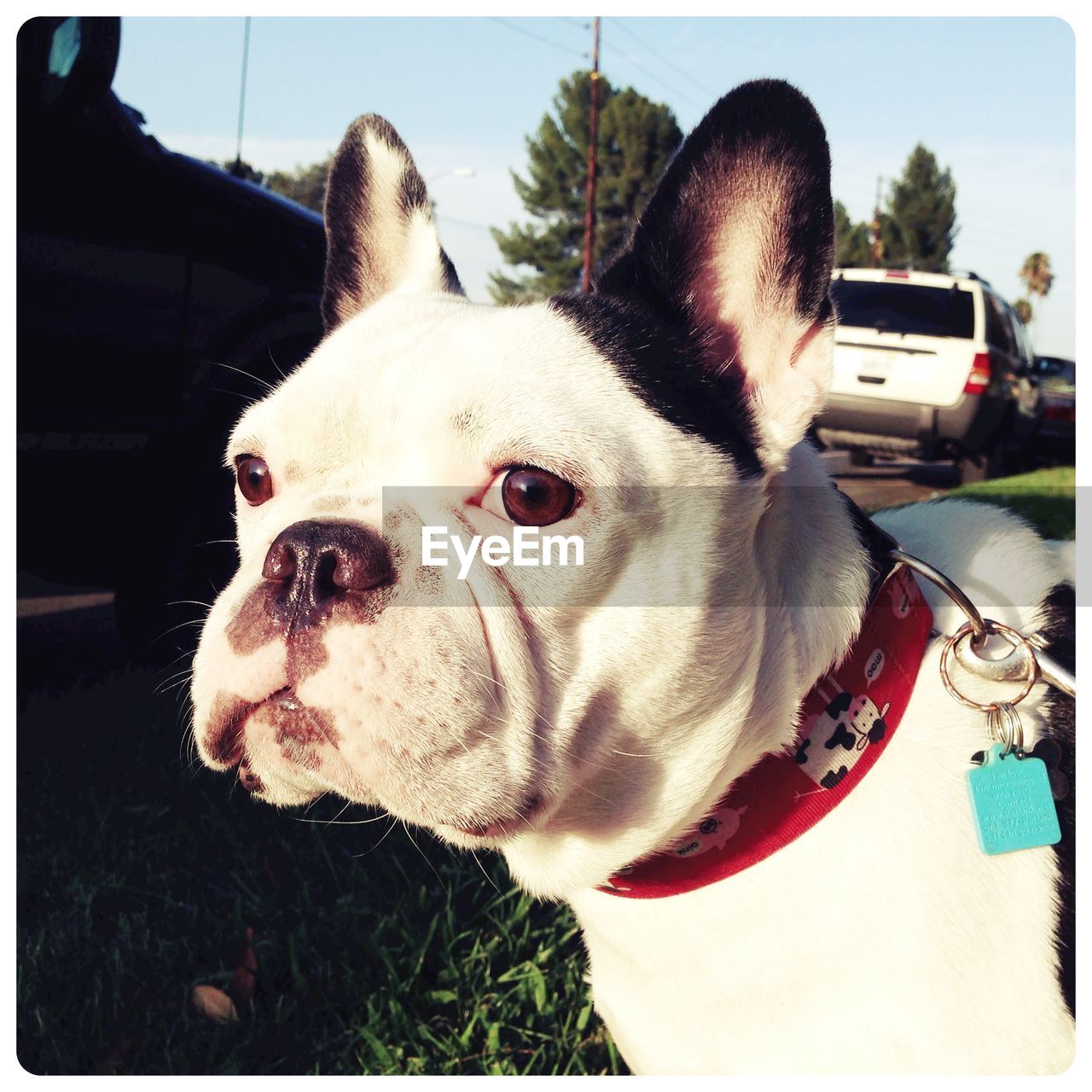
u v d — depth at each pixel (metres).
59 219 0.74
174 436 0.81
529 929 0.56
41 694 0.85
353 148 0.51
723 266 0.40
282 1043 0.50
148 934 0.56
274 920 0.57
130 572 0.84
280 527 0.36
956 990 0.34
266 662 0.34
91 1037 0.49
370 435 0.37
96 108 0.73
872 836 0.36
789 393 0.39
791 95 0.39
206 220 0.81
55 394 0.75
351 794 0.34
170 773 0.73
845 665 0.37
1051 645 0.39
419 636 0.33
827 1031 0.36
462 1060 0.49
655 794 0.37
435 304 0.44
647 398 0.37
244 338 0.84
